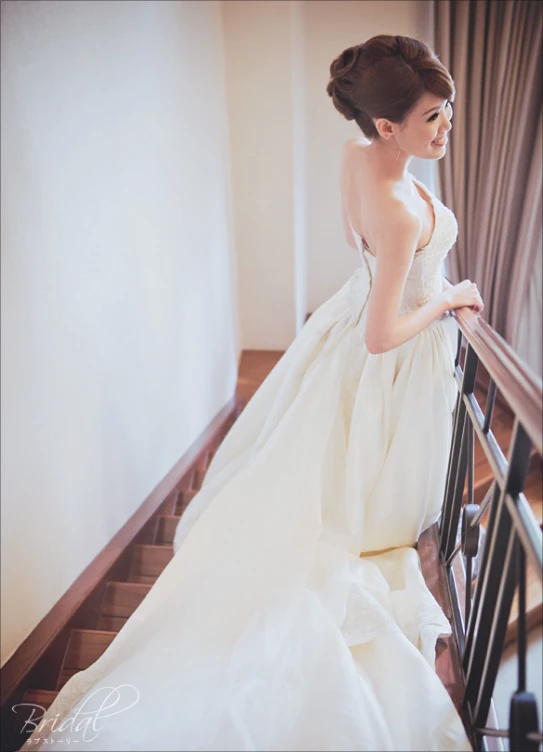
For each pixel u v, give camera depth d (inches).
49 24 70.9
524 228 135.6
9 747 65.8
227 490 70.6
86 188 82.4
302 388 72.5
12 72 64.2
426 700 46.7
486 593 45.6
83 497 86.4
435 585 65.1
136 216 100.6
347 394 69.4
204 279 144.3
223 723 44.1
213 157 149.0
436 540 71.5
